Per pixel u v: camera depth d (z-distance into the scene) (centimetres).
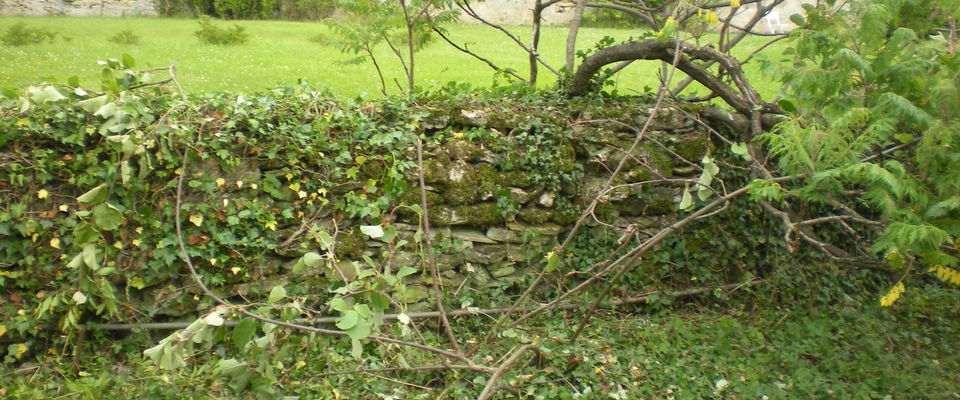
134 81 425
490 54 1335
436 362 419
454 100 500
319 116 450
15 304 403
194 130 416
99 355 414
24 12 1866
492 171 488
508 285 497
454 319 473
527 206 501
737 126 530
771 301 523
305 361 407
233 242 431
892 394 416
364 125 461
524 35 1617
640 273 514
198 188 424
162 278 421
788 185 507
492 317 475
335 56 1299
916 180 371
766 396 402
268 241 441
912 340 491
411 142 471
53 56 1145
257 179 438
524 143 498
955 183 354
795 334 474
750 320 505
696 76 530
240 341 307
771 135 386
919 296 550
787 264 540
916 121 363
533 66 648
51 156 398
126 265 414
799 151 362
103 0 1966
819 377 423
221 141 421
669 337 468
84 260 374
